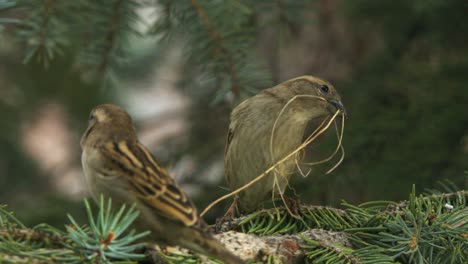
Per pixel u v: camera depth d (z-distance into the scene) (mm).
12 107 16406
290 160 9867
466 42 13508
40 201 13352
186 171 13539
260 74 10438
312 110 10180
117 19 10719
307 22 11203
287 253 7125
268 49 15656
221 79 10445
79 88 16375
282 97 10031
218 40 10391
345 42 15438
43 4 10055
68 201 13055
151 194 6328
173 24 11000
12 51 16016
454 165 11836
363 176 12000
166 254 6805
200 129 14258
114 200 6555
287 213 8281
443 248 7254
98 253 5875
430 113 12258
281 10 11047
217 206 13000
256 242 7180
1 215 6707
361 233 7590
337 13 15461
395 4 13961
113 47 10820
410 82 12812
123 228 5953
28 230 6328
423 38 13812
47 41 10109
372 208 8055
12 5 10000
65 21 10297
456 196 8047
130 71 16688
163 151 13938
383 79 13203
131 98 17094
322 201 12070
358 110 12695
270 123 9875
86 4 10398
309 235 7441
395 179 11906
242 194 10055
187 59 10602
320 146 12180
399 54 13680
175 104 18031
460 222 7434
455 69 12742
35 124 16969
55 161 17250
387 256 7105
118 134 6805
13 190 16391
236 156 10047
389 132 12172
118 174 6500
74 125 16656
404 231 7312
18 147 16484
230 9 10352
